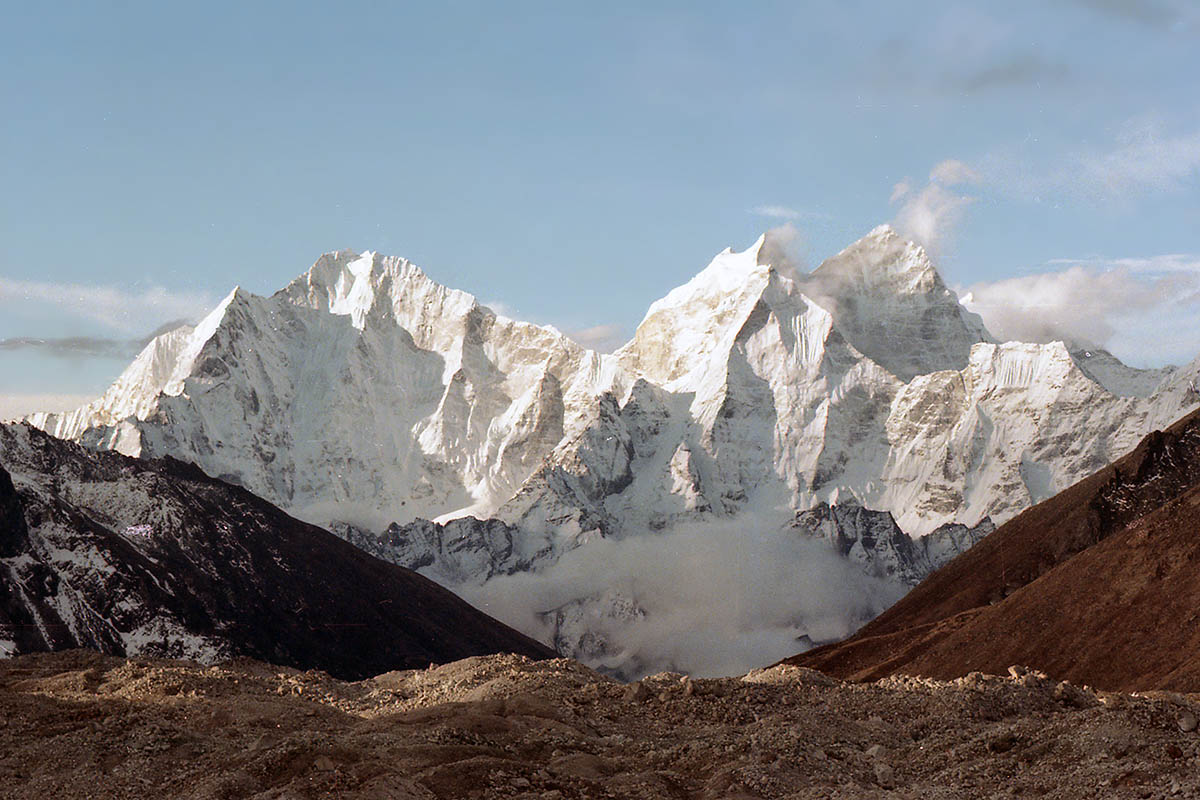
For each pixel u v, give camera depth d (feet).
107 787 179.52
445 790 164.04
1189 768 156.87
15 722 211.20
